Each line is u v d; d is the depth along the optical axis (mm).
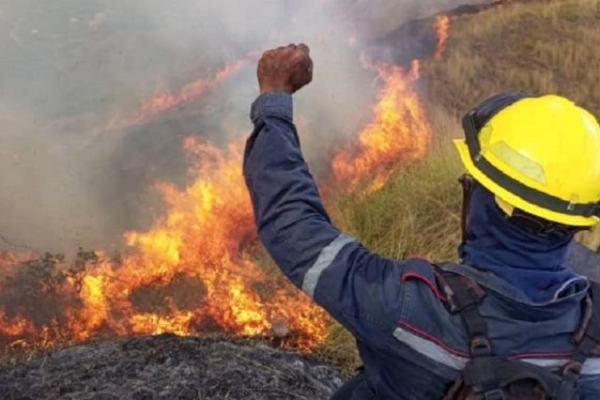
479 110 1845
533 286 1680
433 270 1724
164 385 4059
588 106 10789
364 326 1702
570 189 1678
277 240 1786
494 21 12672
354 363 5215
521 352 1650
